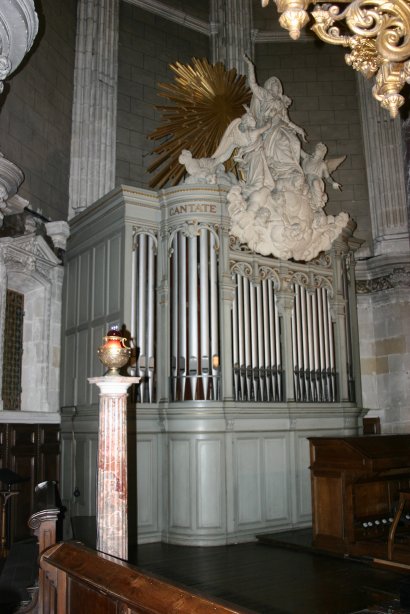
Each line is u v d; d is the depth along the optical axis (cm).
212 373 854
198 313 866
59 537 818
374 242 1210
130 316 861
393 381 1139
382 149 1222
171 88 1141
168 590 291
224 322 870
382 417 1148
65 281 1027
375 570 675
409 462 770
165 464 852
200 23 1298
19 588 570
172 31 1262
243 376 879
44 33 1018
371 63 369
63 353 1006
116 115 1144
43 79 1012
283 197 925
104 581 330
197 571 683
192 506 821
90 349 927
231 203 891
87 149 1094
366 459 716
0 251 864
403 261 1147
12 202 880
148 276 891
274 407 894
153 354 873
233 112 1146
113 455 555
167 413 848
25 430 905
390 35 336
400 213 1197
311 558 738
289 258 973
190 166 918
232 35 1286
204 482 827
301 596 583
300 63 1305
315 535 768
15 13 499
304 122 1274
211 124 1138
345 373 991
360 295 1184
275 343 925
